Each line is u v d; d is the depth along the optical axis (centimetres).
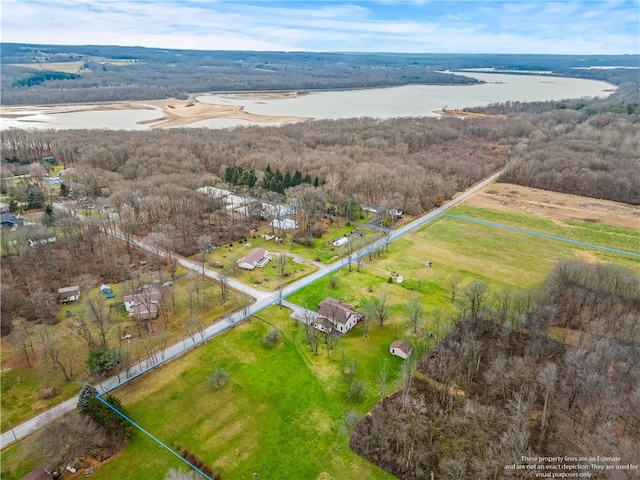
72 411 6569
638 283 9550
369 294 10169
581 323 8812
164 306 9525
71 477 5619
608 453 5616
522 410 6288
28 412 6631
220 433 6344
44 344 7762
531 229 14325
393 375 7556
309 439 6262
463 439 6116
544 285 10006
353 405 6888
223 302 9725
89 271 10931
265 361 7881
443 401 6869
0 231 12194
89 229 12275
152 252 11844
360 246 12644
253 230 13850
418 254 12369
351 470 5788
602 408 6406
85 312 9150
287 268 11381
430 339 8494
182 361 7831
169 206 14088
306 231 13400
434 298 10019
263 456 5981
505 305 8819
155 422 6506
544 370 7019
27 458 5869
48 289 10006
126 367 7556
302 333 8675
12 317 8856
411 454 5881
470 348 7744
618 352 7319
